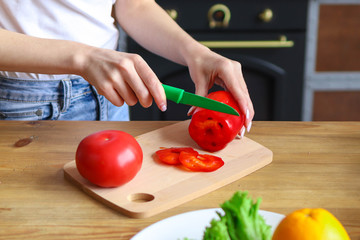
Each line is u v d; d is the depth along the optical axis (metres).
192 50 0.95
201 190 0.70
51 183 0.73
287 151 0.83
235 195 0.43
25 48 0.81
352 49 1.96
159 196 0.68
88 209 0.67
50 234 0.61
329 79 2.01
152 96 0.80
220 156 0.81
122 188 0.71
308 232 0.42
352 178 0.74
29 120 1.05
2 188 0.71
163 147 0.84
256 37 1.82
